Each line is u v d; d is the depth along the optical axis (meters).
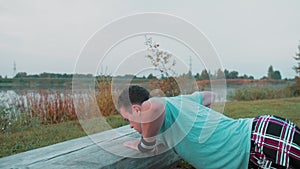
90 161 1.51
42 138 3.98
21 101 5.38
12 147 3.50
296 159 1.56
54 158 1.54
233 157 1.67
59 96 5.16
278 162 1.58
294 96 12.38
